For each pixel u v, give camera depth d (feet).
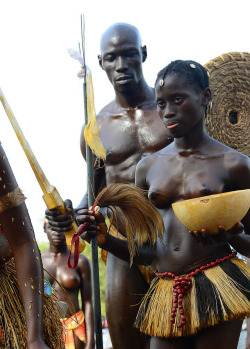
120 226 19.42
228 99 20.43
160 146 19.95
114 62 19.75
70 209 14.96
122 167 20.20
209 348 15.39
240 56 20.57
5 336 12.62
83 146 21.36
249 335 21.08
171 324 15.57
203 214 14.79
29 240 12.16
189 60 16.33
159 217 16.20
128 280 19.31
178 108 15.92
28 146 13.79
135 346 19.45
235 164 16.05
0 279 12.82
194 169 16.24
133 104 20.40
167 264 16.14
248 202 15.01
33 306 11.85
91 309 29.14
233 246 16.16
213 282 15.47
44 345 11.68
